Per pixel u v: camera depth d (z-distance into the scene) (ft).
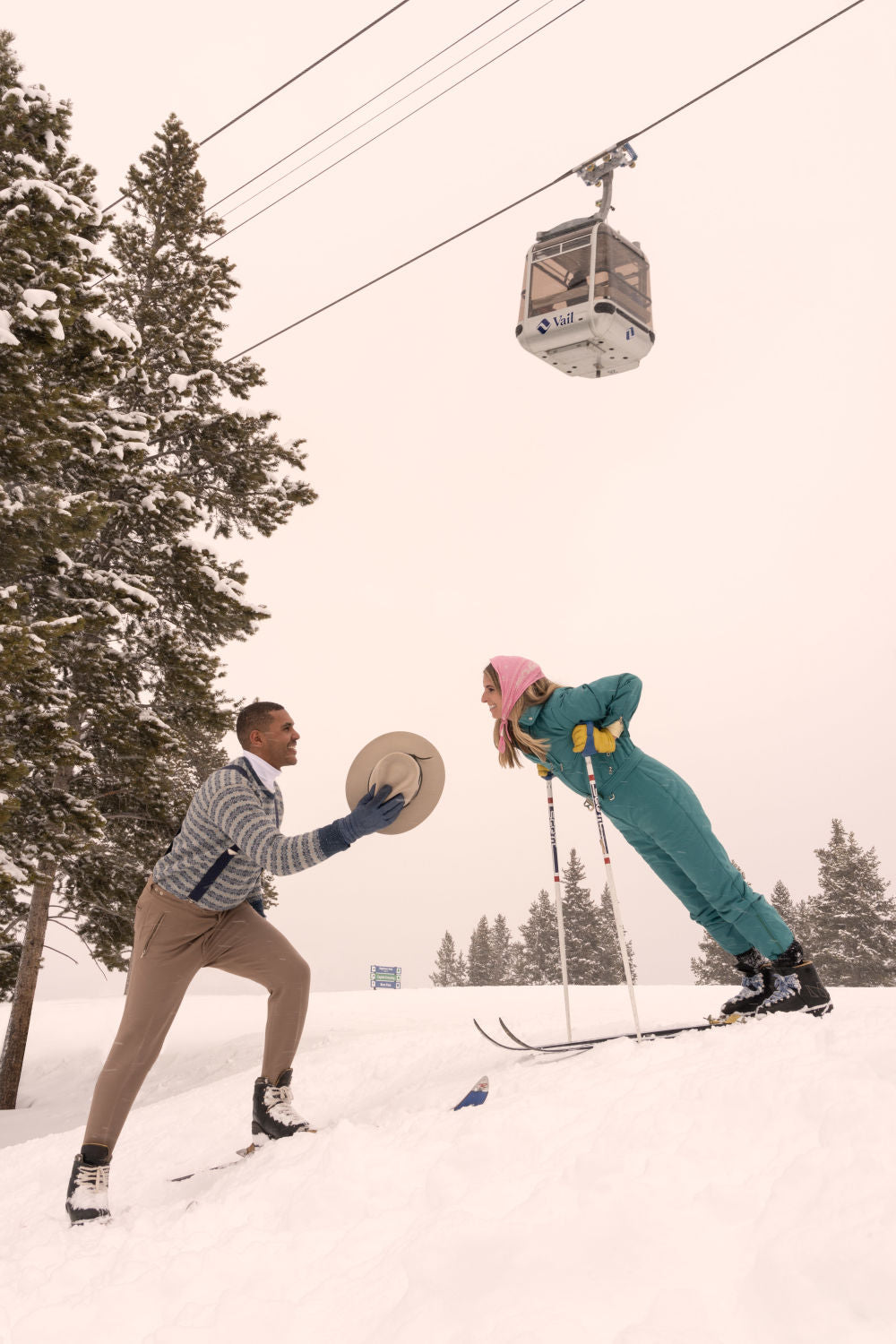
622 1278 4.99
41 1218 10.21
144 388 45.80
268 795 10.59
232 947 10.90
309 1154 8.64
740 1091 7.05
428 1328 4.99
